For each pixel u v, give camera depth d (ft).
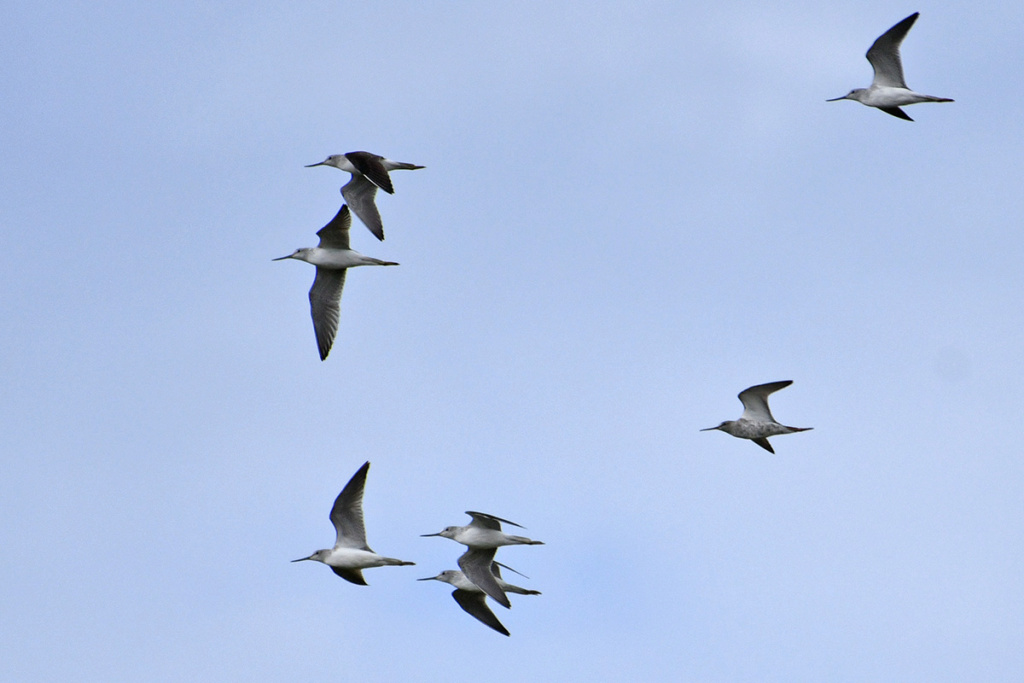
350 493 103.91
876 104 112.57
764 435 108.68
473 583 107.14
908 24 110.01
